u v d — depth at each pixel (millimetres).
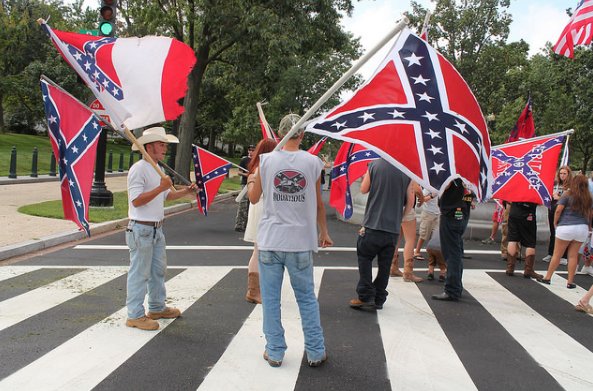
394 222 5414
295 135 4090
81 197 4609
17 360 4023
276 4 18281
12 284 6227
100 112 11164
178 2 18422
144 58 5156
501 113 37750
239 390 3609
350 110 4715
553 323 5395
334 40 21750
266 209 3975
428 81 4762
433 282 7078
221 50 19844
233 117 39375
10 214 10922
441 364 4188
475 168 4719
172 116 5199
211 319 5129
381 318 5340
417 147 4609
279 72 19734
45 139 41094
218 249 8930
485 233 11273
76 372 3832
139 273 4750
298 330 4883
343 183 6344
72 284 6270
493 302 6129
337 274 7316
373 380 3836
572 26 8578
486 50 36000
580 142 34469
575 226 6910
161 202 4836
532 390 3771
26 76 37594
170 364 4016
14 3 39281
